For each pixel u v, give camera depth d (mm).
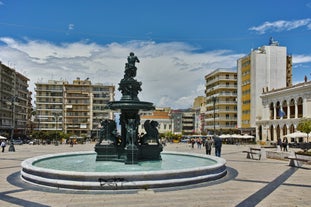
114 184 11031
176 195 10406
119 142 18219
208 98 96625
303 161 19656
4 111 83812
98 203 9336
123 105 17203
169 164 16672
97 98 105438
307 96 59125
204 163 17141
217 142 23438
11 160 23281
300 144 48906
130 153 16547
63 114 103000
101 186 10984
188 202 9508
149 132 18500
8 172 16031
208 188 11617
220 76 89062
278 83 77688
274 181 13406
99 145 17969
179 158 20047
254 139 77125
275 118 69500
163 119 117688
